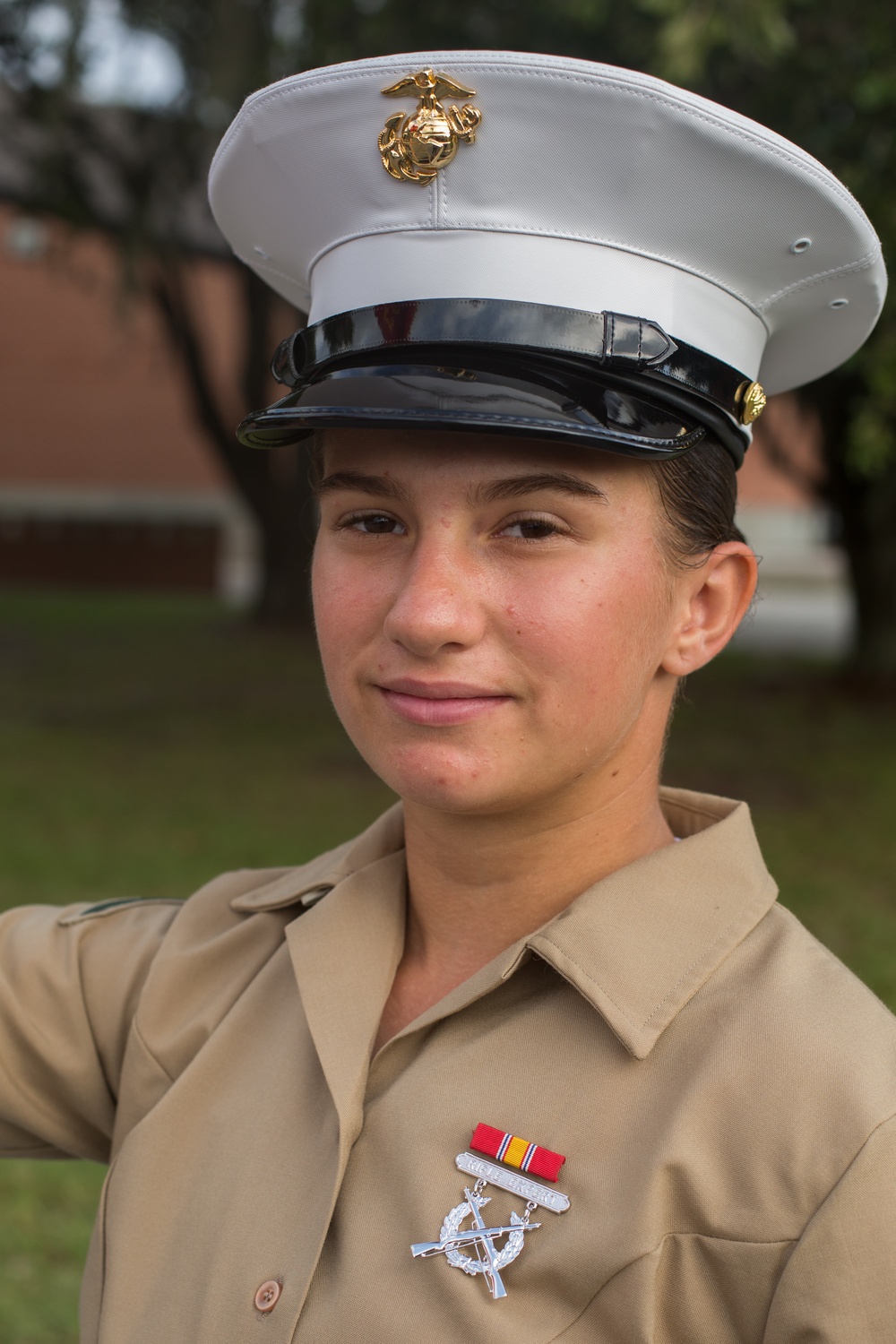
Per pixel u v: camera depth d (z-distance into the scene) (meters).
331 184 1.01
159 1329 0.98
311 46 6.41
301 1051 1.06
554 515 0.89
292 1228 0.95
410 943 1.11
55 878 4.99
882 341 4.84
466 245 0.95
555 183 0.94
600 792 1.00
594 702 0.91
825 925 4.54
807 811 6.25
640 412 0.92
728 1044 0.87
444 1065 0.96
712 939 0.94
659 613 0.95
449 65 0.92
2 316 18.28
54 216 8.93
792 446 10.87
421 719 0.90
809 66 5.42
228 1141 1.04
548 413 0.88
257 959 1.16
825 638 14.30
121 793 6.45
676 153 0.92
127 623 13.95
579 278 0.95
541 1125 0.90
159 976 1.15
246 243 1.19
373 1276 0.89
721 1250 0.82
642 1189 0.83
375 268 0.99
